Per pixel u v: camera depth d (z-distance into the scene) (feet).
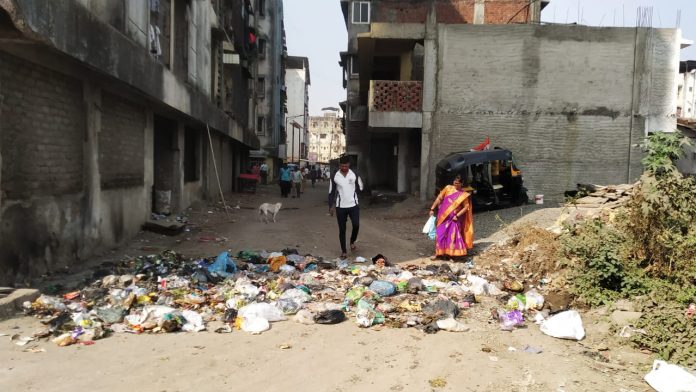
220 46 60.75
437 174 46.19
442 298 19.03
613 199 33.14
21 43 17.01
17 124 18.79
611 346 14.92
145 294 18.13
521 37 51.62
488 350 14.42
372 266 24.64
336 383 12.14
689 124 54.90
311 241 33.24
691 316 15.29
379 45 58.65
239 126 74.59
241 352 13.85
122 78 24.21
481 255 26.71
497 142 52.26
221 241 32.35
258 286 20.11
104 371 12.28
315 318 16.47
